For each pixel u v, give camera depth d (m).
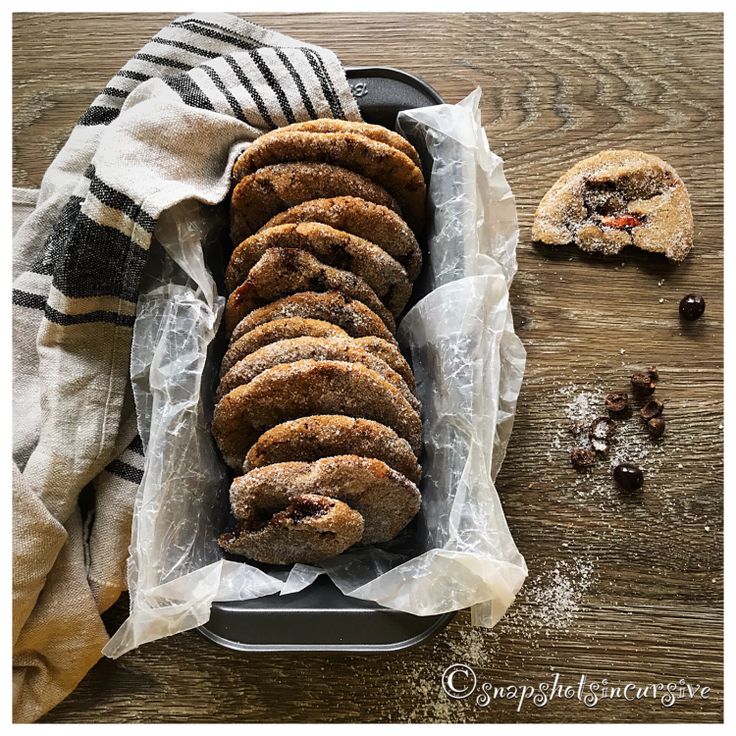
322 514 0.35
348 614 0.37
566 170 0.48
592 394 0.45
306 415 0.38
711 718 0.42
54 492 0.40
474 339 0.40
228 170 0.42
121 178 0.40
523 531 0.44
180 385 0.39
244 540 0.38
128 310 0.41
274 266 0.39
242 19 0.47
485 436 0.39
